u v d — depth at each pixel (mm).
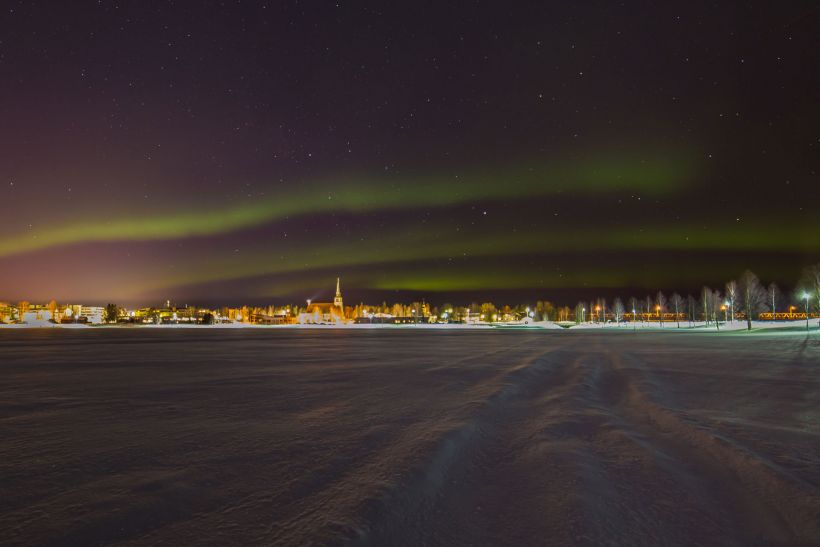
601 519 5660
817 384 17703
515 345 45656
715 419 11344
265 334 91312
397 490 6492
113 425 10984
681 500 6262
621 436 9539
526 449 8711
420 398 14562
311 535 5102
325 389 16969
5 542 4961
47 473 7328
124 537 5098
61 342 60750
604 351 35812
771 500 6242
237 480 6949
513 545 5016
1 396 15828
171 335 87438
